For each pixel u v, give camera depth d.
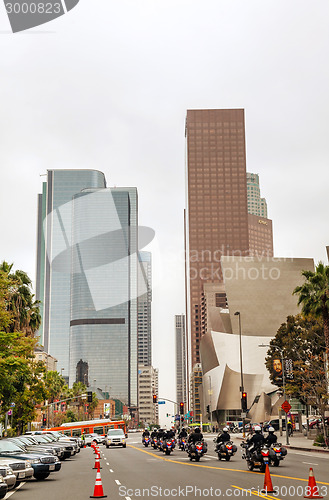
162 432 48.41
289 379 62.12
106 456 44.38
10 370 36.09
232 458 35.78
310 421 89.12
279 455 27.50
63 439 45.16
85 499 16.80
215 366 164.00
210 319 171.25
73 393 148.62
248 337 155.88
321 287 51.25
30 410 62.16
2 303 39.09
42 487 21.45
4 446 24.72
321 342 73.31
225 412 157.25
